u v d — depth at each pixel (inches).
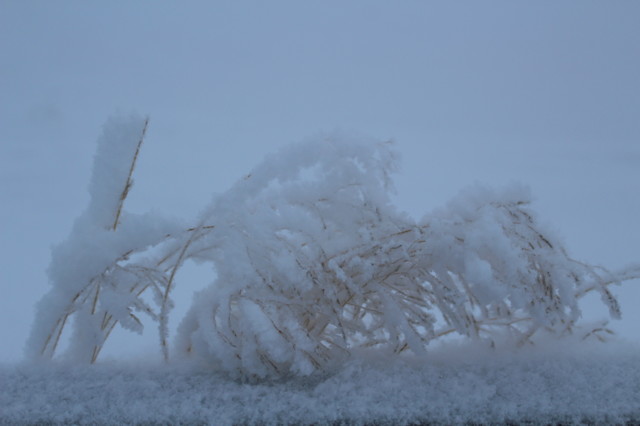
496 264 56.2
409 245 57.1
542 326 65.3
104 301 56.8
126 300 57.6
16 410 47.7
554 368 55.9
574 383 52.4
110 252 57.8
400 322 55.3
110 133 60.9
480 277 52.1
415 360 59.2
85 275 58.3
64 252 58.9
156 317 60.0
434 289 56.4
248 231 57.6
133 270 59.6
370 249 56.8
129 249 57.9
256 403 49.3
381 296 56.5
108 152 60.7
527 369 56.2
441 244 56.0
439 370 55.7
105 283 58.5
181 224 59.1
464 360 58.8
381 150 62.2
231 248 56.5
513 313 65.8
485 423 46.7
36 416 47.4
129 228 57.9
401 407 47.4
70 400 50.4
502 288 52.2
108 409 48.4
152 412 47.3
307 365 51.6
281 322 55.3
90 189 60.6
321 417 46.2
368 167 60.7
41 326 59.9
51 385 53.6
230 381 55.1
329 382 51.9
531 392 50.5
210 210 58.6
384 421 46.1
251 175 58.8
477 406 47.7
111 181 60.4
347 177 60.7
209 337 55.8
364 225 60.1
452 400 48.6
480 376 54.3
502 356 59.9
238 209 57.8
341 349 59.3
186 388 53.0
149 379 55.5
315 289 57.2
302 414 46.8
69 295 59.2
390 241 56.9
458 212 58.1
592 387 51.8
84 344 61.8
